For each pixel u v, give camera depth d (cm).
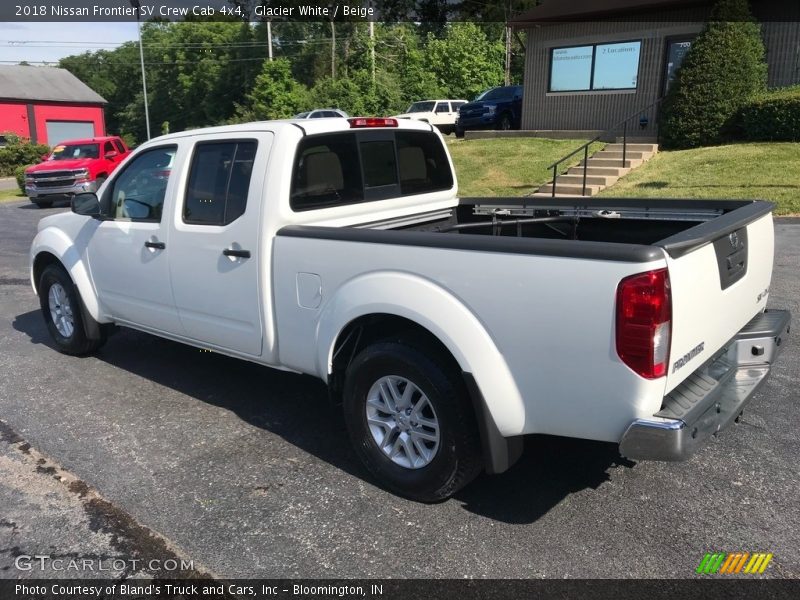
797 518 324
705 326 306
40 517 339
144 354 596
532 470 379
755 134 1510
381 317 346
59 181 1942
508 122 2317
